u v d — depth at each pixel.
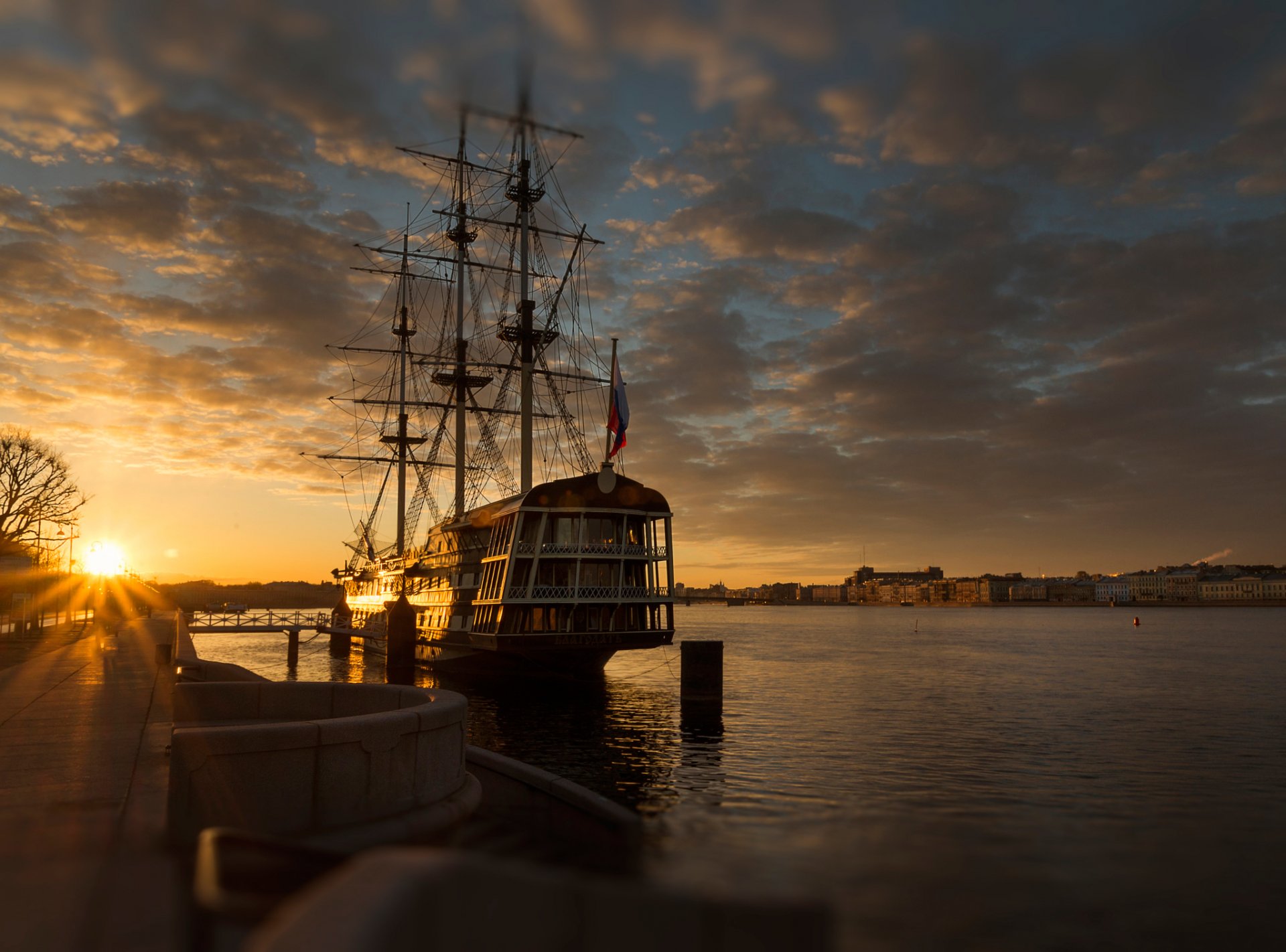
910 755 33.50
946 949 13.09
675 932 3.69
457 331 90.69
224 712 18.36
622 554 53.94
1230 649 116.56
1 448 88.06
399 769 13.70
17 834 10.30
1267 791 26.14
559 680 58.06
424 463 105.56
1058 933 13.73
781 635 172.62
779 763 31.81
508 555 51.88
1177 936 13.87
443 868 3.15
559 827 17.22
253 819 11.84
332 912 2.94
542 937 3.43
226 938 4.64
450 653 64.56
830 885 16.16
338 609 116.50
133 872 8.88
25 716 20.53
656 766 31.31
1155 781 27.83
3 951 6.62
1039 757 32.81
